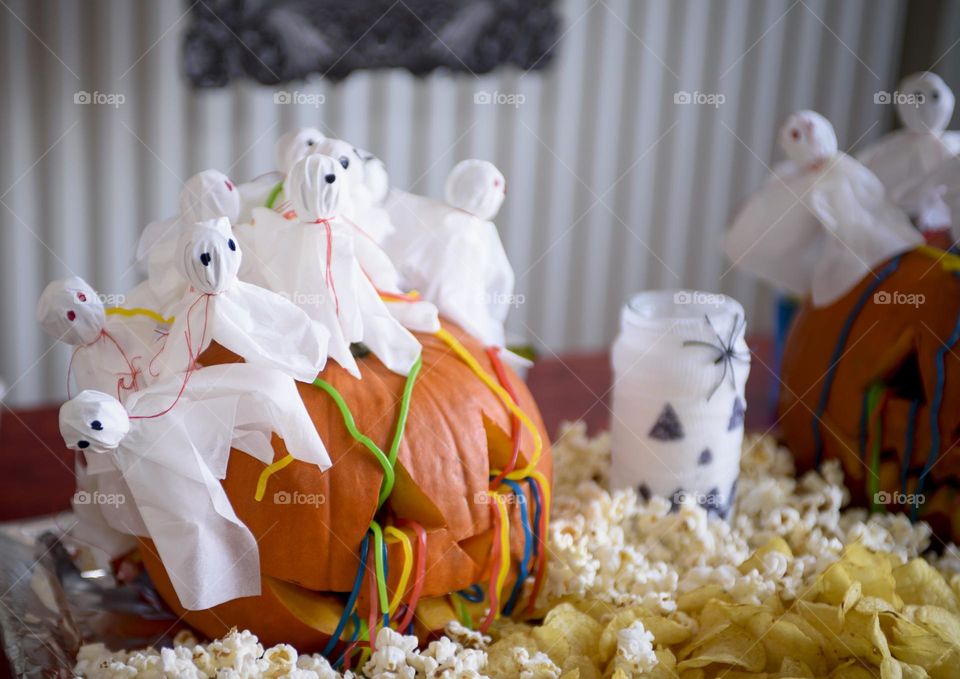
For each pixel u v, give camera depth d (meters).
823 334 0.88
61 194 1.70
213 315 0.60
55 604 0.72
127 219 1.76
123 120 1.70
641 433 0.80
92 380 0.66
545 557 0.73
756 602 0.68
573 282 2.14
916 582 0.72
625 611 0.67
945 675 0.63
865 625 0.64
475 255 0.75
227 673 0.59
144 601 0.76
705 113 2.11
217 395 0.61
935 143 0.87
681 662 0.63
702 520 0.76
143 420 0.60
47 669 0.63
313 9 1.74
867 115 2.18
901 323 0.82
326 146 0.69
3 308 1.71
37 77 1.63
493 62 1.89
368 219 0.70
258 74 1.75
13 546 0.79
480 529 0.68
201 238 0.58
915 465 0.82
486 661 0.64
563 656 0.65
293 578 0.65
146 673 0.61
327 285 0.65
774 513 0.80
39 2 1.59
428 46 1.83
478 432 0.68
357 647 0.66
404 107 1.89
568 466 0.90
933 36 1.98
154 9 1.67
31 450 1.02
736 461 0.82
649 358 0.78
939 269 0.82
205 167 1.78
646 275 2.20
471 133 1.96
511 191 2.02
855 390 0.84
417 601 0.68
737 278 2.26
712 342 0.78
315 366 0.61
